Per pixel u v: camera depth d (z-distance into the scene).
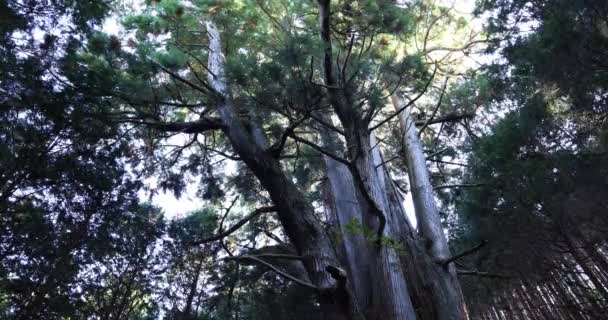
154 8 8.49
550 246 6.95
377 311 6.37
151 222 9.55
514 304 9.45
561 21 5.56
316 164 10.24
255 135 8.23
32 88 5.90
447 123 10.38
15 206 6.35
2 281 6.56
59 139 6.34
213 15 9.07
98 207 7.21
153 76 7.87
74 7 6.32
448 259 6.84
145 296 9.19
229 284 10.87
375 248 6.62
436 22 10.70
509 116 7.21
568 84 5.95
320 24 6.59
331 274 5.72
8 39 5.91
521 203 6.69
